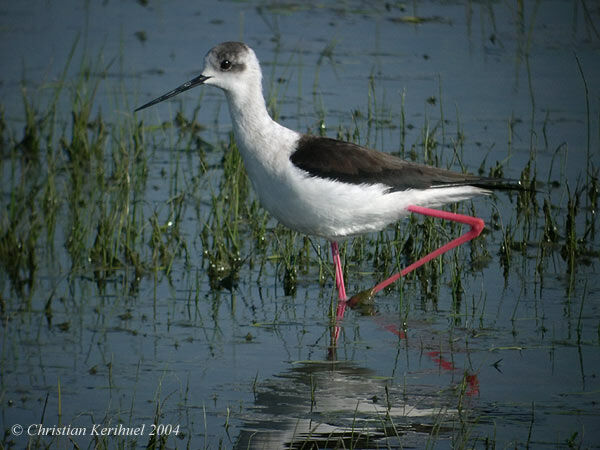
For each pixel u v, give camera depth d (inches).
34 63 735.1
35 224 499.2
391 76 719.7
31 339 407.8
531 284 464.4
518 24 808.3
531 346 400.5
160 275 480.4
